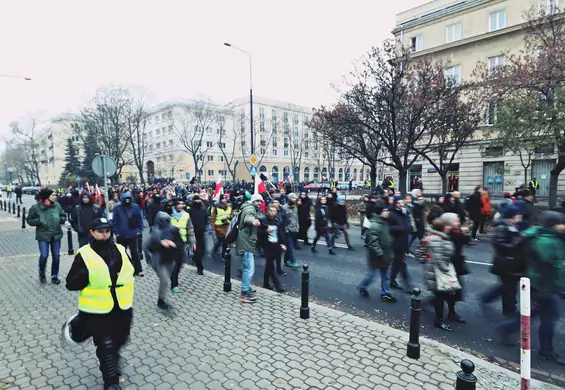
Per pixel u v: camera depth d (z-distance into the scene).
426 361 3.86
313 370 3.68
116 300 3.14
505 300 5.27
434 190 28.77
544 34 15.15
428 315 5.42
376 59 16.70
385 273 6.13
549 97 13.32
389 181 24.20
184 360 3.89
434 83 16.27
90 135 46.72
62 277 7.19
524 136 13.45
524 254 4.43
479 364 3.81
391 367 3.73
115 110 39.22
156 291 6.36
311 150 67.69
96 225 3.11
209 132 65.50
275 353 4.04
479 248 10.43
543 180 23.84
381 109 16.92
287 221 8.34
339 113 18.55
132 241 7.24
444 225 5.00
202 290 6.43
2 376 3.58
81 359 3.93
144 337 4.47
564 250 4.09
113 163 9.62
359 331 4.62
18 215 20.03
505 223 5.44
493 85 15.75
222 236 9.27
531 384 3.48
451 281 4.85
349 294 6.46
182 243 5.90
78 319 3.15
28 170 69.06
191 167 62.69
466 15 27.22
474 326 5.02
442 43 28.66
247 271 5.86
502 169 20.95
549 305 4.11
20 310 5.37
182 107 59.78
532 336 4.70
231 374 3.60
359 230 14.59
